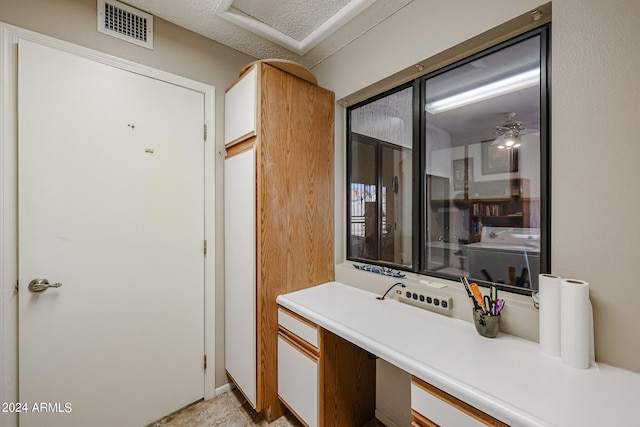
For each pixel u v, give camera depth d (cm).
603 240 92
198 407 180
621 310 89
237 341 178
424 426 92
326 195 197
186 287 179
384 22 165
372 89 181
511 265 129
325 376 143
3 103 125
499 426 74
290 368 157
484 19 122
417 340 110
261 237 161
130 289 158
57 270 136
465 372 88
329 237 199
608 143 91
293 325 156
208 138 189
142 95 162
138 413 161
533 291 122
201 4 156
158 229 168
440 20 138
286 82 172
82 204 143
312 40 186
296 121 177
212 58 191
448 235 152
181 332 177
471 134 141
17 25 128
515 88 126
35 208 131
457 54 140
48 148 134
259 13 167
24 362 129
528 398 75
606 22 90
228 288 190
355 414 162
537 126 120
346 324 125
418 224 163
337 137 205
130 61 158
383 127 184
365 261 197
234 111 181
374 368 173
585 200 96
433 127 157
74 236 141
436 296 138
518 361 94
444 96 152
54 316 136
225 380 198
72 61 140
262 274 162
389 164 181
